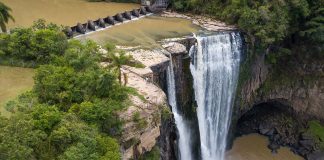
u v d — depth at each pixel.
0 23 62.28
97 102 44.47
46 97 45.62
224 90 71.56
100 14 78.44
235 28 72.06
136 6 84.19
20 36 57.09
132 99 48.38
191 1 78.06
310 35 72.75
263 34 69.00
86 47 53.34
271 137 76.81
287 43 75.94
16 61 56.84
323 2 73.00
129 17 75.12
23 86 52.38
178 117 63.31
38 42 56.47
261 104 79.94
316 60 74.38
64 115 42.12
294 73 76.50
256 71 74.00
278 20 71.06
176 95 63.91
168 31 70.44
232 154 73.25
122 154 45.50
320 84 74.81
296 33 75.00
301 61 75.56
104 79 45.56
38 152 38.44
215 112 71.50
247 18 70.12
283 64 76.69
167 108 51.00
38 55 56.03
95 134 41.31
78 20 74.44
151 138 49.12
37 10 78.81
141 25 73.00
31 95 45.41
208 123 70.69
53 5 82.69
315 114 76.75
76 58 50.75
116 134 44.78
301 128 76.69
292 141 75.44
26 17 74.56
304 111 77.44
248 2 72.75
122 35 68.19
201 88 68.81
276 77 76.69
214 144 73.12
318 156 72.06
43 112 41.31
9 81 53.44
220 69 69.94
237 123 78.06
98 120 43.44
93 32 68.94
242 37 71.50
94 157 39.09
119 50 54.41
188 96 65.44
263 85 76.00
